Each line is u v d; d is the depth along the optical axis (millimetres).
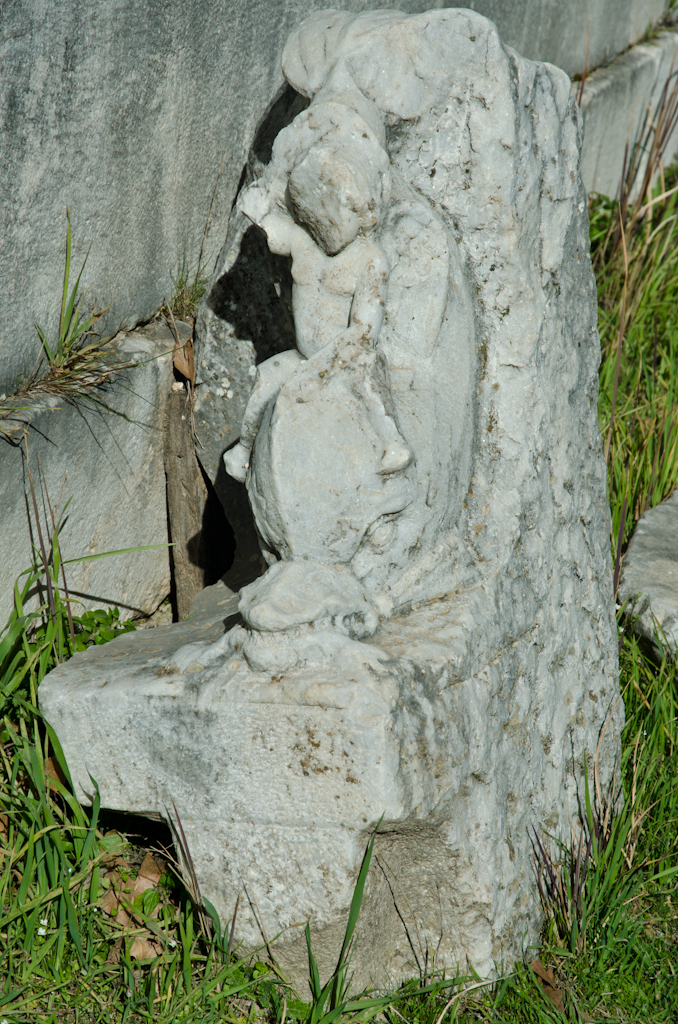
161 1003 1944
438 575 2078
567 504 2393
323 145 1837
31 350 2580
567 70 5504
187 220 3162
